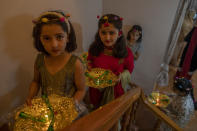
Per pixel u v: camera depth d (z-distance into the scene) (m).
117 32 1.19
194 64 2.11
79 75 0.90
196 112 2.07
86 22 1.66
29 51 1.07
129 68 1.40
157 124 1.33
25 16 0.96
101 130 0.49
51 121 0.69
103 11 1.94
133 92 0.86
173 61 2.98
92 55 1.39
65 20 0.75
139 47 1.81
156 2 1.55
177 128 1.09
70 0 1.31
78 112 0.80
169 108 1.69
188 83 1.48
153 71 1.94
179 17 1.83
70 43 0.85
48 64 0.87
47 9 1.10
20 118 0.71
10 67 0.96
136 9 1.69
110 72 1.28
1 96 0.96
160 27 1.64
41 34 0.72
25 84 1.11
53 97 0.81
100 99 1.53
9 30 0.89
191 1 1.98
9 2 0.84
